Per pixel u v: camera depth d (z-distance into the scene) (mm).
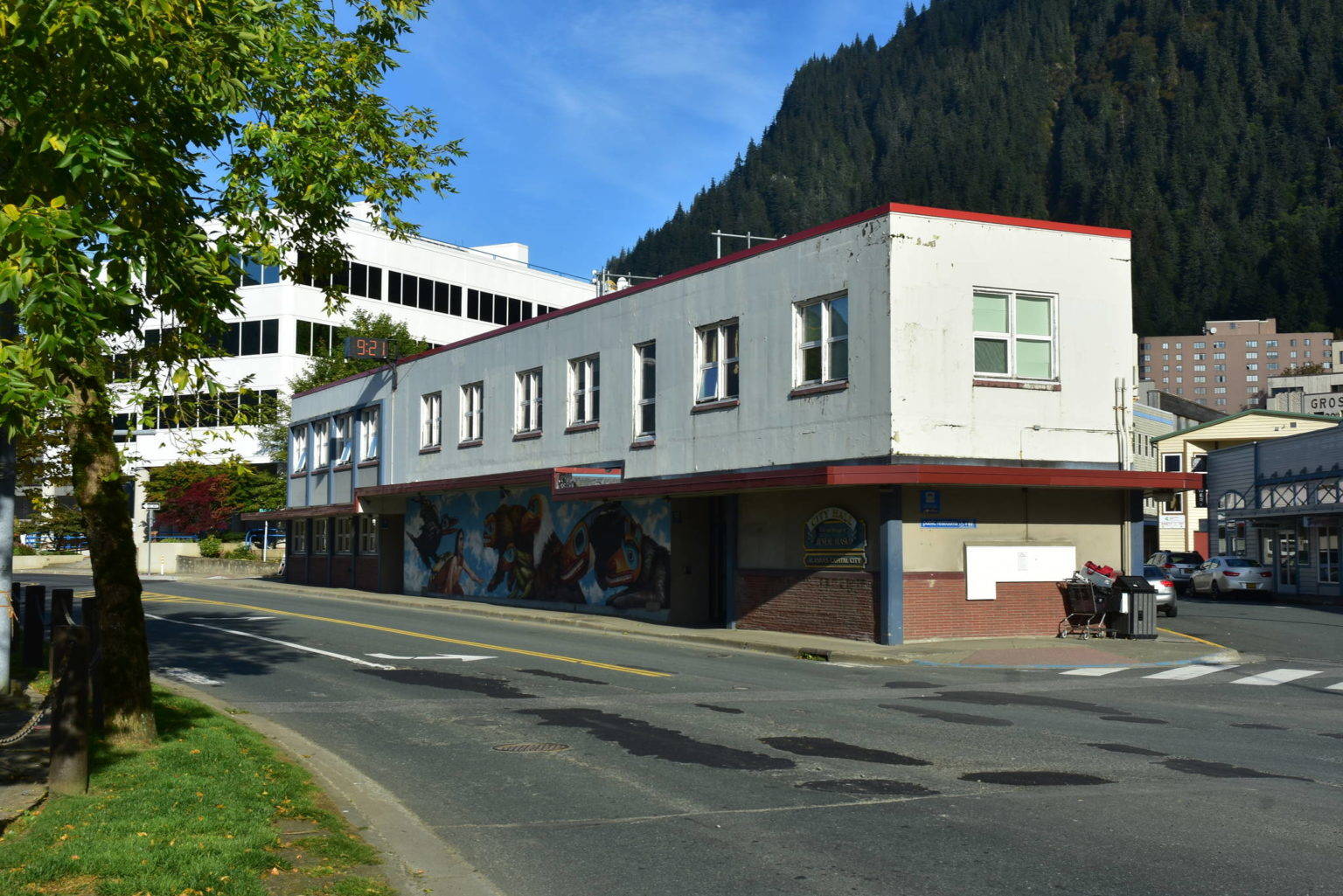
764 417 24109
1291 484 43562
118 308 9516
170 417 10758
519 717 12805
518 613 29969
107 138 8766
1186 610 34781
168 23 9352
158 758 9297
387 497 40031
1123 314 23188
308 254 14406
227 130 11273
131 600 9953
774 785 9398
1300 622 29750
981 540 22172
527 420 33062
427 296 70375
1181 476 22328
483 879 6855
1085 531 23031
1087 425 22719
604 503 29203
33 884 6070
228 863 6496
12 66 8773
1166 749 11008
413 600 35688
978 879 6844
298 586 44750
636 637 24312
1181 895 6508
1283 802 8750
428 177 14742
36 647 15320
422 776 9773
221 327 10445
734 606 24969
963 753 10773
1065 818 8242
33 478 18031
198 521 56719
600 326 29562
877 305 21578
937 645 20984
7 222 7438
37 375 7457
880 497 21406
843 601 22250
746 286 24750
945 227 21828
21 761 9297
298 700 13969
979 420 21859
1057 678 17422
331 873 6621
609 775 9781
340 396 44344
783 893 6621
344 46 14219
